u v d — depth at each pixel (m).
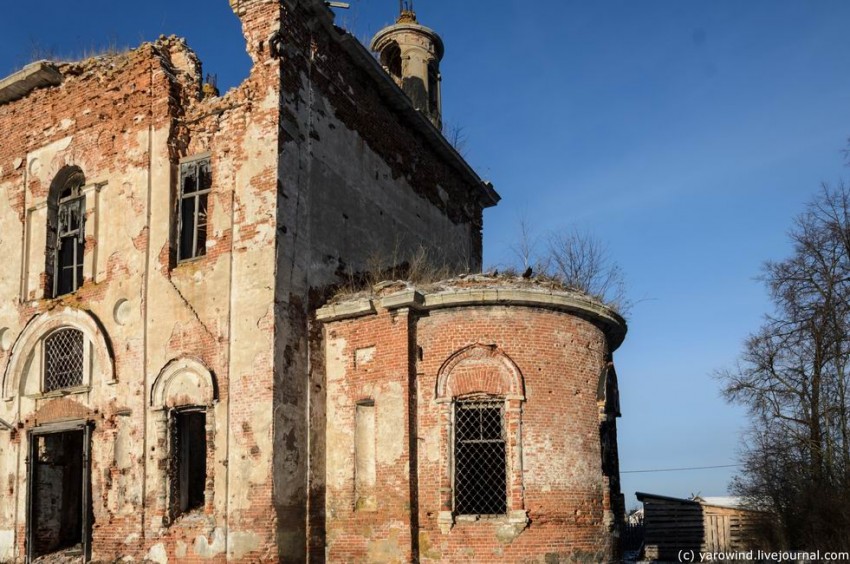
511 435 14.30
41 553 16.84
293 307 15.05
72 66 18.42
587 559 14.36
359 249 17.80
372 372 15.09
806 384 28.08
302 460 14.65
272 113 15.41
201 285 15.52
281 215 15.06
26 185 18.73
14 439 17.41
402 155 20.66
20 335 17.83
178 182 16.53
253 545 13.72
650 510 25.78
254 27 15.95
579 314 15.52
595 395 15.45
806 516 23.53
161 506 14.98
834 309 28.06
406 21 26.16
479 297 14.76
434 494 14.27
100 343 16.41
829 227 29.36
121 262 16.66
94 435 16.23
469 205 25.23
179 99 16.89
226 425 14.54
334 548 14.72
